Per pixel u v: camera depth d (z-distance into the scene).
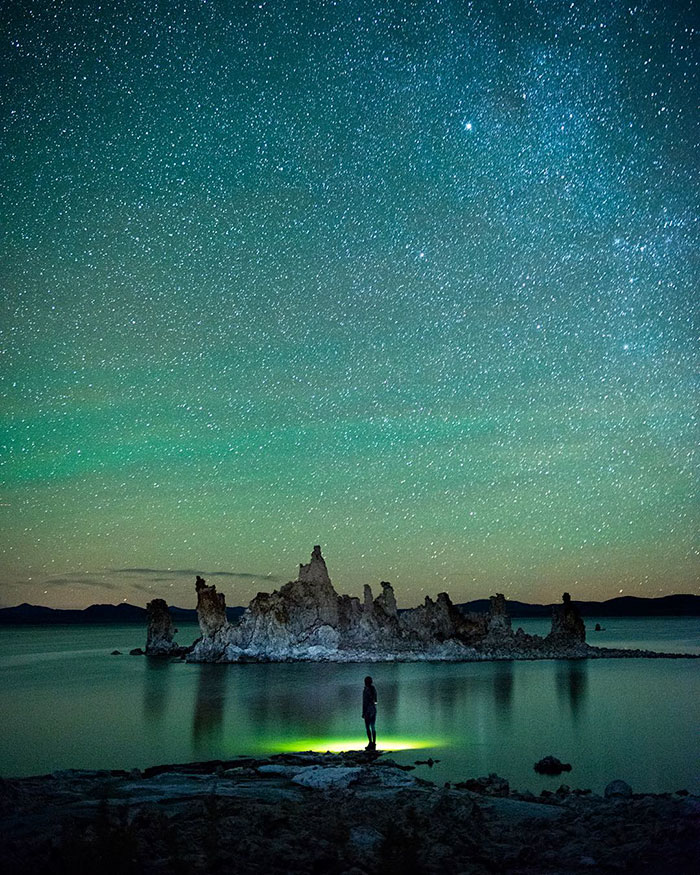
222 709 32.84
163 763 21.19
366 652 67.56
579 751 22.89
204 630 70.06
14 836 11.60
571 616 74.81
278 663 64.44
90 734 26.34
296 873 10.57
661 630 148.62
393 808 14.17
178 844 11.32
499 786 17.34
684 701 35.12
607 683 43.78
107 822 11.38
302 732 26.30
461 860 11.43
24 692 40.94
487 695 37.72
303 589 70.75
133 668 59.78
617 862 11.05
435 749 23.19
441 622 73.56
